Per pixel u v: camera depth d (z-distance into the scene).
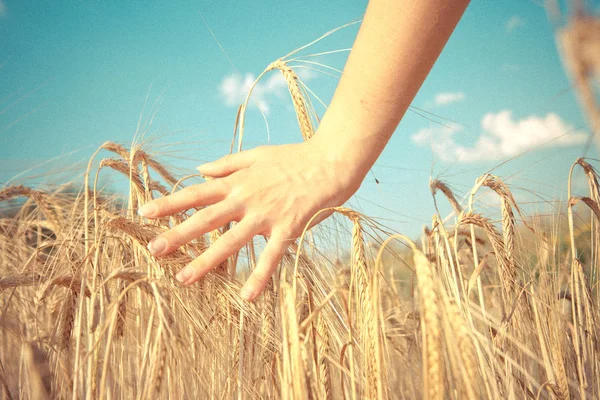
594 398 0.60
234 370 0.48
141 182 0.60
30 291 0.58
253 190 0.47
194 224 0.45
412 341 0.68
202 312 0.47
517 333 0.60
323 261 0.58
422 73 0.48
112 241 0.56
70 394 0.45
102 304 0.43
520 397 0.58
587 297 0.64
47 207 0.69
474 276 0.55
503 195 0.61
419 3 0.45
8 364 0.51
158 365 0.38
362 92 0.49
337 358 0.49
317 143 0.51
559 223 0.71
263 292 0.50
